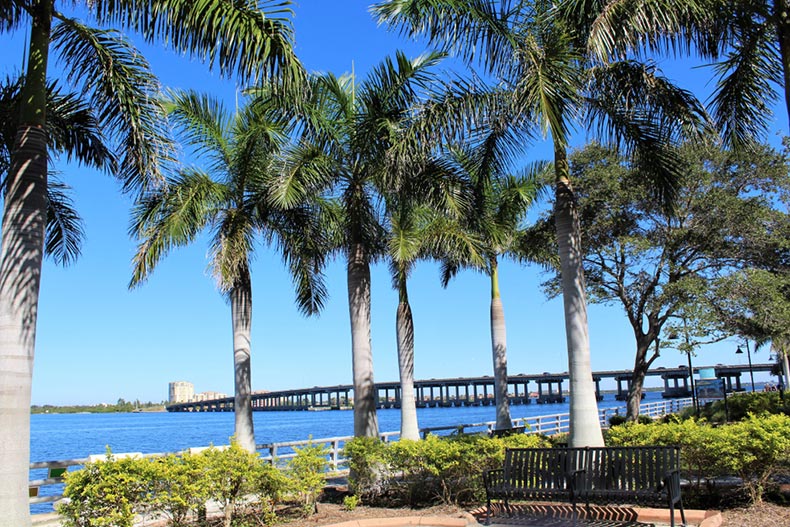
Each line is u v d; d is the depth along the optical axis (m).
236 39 7.95
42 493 17.89
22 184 7.73
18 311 7.41
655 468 8.00
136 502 8.02
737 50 10.71
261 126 13.61
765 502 8.76
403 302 18.47
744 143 11.27
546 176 19.59
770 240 16.95
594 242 19.28
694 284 16.41
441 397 111.19
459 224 15.68
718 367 75.00
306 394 124.56
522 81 10.05
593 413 10.23
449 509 9.80
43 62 8.16
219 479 8.67
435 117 11.32
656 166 11.66
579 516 8.66
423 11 10.93
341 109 13.05
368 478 11.07
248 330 14.23
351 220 13.45
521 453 9.20
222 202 14.09
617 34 9.55
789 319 15.43
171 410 189.88
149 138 9.58
